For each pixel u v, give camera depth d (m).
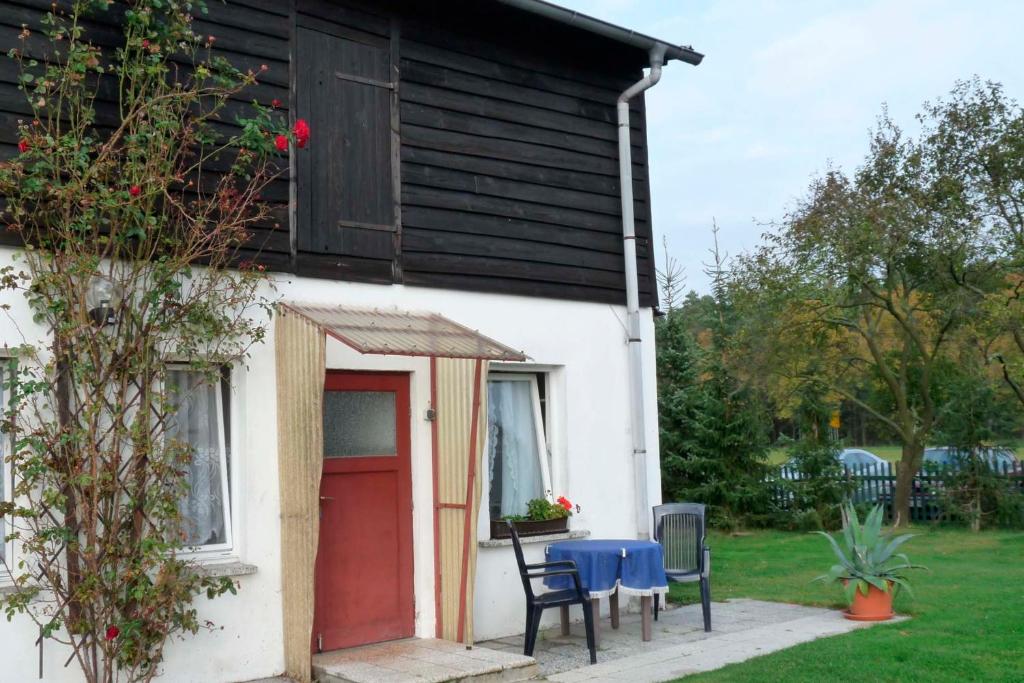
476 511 7.07
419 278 7.65
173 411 5.85
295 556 6.38
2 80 5.75
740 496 15.45
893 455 28.86
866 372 17.34
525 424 8.52
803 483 15.68
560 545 7.40
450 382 7.38
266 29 7.01
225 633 6.20
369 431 7.21
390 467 7.25
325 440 6.96
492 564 7.78
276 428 6.62
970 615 7.87
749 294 15.86
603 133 9.20
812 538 14.39
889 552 8.03
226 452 6.55
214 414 6.54
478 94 8.28
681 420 15.93
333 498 6.89
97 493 5.46
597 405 8.80
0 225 5.64
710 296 17.62
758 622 8.10
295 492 6.41
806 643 7.02
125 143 5.99
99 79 6.13
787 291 15.33
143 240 6.02
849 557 8.18
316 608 6.70
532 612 6.79
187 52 6.51
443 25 8.12
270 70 6.99
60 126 5.91
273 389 6.64
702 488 15.45
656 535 8.31
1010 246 14.70
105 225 5.98
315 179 7.12
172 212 6.25
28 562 5.50
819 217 15.02
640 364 9.05
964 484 15.44
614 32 8.55
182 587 5.82
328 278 7.11
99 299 5.68
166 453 5.74
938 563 11.13
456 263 7.91
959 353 16.25
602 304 8.98
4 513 5.30
